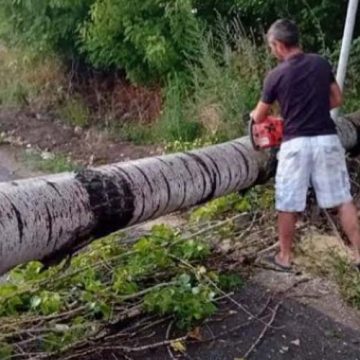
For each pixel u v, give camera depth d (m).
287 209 4.06
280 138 4.19
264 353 3.33
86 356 3.21
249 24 7.34
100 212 3.46
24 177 6.30
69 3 7.77
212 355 3.30
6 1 8.48
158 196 3.83
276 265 4.18
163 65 7.28
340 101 4.13
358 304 3.78
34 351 3.21
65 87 8.66
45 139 7.50
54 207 3.24
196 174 4.13
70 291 3.69
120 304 3.62
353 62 6.23
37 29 8.35
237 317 3.64
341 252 4.36
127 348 3.26
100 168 3.67
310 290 3.95
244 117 6.30
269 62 6.64
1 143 7.42
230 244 4.50
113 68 8.38
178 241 4.25
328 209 4.88
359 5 6.50
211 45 7.09
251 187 4.86
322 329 3.55
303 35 6.80
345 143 5.17
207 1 7.30
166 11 7.08
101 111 8.09
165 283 3.74
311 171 4.00
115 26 7.44
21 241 3.08
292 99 3.95
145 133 7.23
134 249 4.14
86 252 4.16
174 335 3.45
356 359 3.29
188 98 7.03
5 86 8.97
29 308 3.53
